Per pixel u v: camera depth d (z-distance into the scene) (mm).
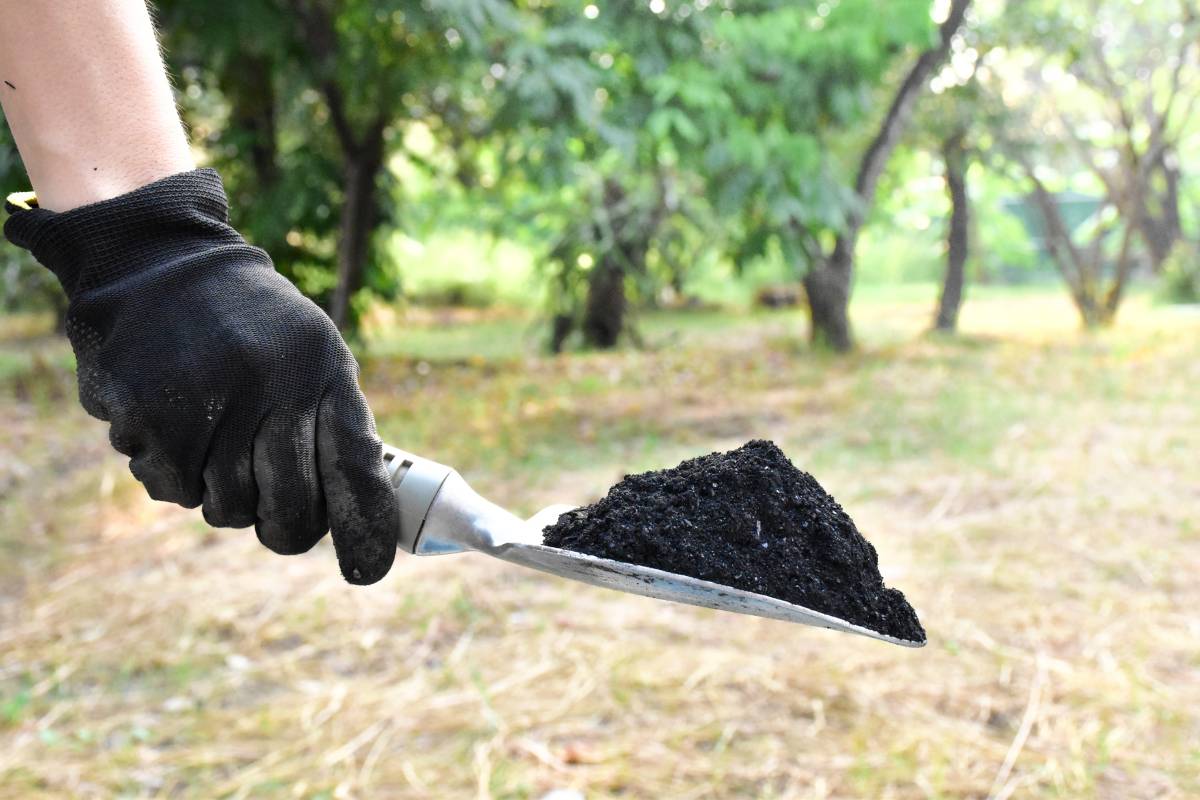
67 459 6297
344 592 4082
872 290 24750
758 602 1119
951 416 7188
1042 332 13977
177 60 8867
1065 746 2896
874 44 8594
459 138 11383
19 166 6637
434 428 7078
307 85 8836
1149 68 16250
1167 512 4930
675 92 8211
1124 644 3529
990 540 4605
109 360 1064
